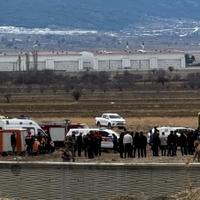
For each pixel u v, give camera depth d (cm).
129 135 15600
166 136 17575
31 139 16738
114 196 10031
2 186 10362
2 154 16712
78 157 15862
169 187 10000
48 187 10231
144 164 10138
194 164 10125
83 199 10119
